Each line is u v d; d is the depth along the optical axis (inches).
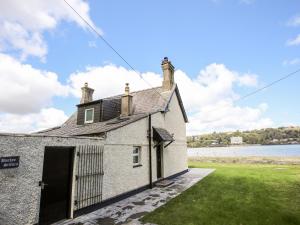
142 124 518.0
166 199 405.1
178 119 764.6
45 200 282.4
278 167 939.3
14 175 239.9
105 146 383.2
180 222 286.2
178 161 727.7
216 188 494.0
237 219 294.5
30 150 259.0
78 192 319.9
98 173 358.6
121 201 395.9
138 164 483.2
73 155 324.8
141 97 729.6
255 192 449.7
